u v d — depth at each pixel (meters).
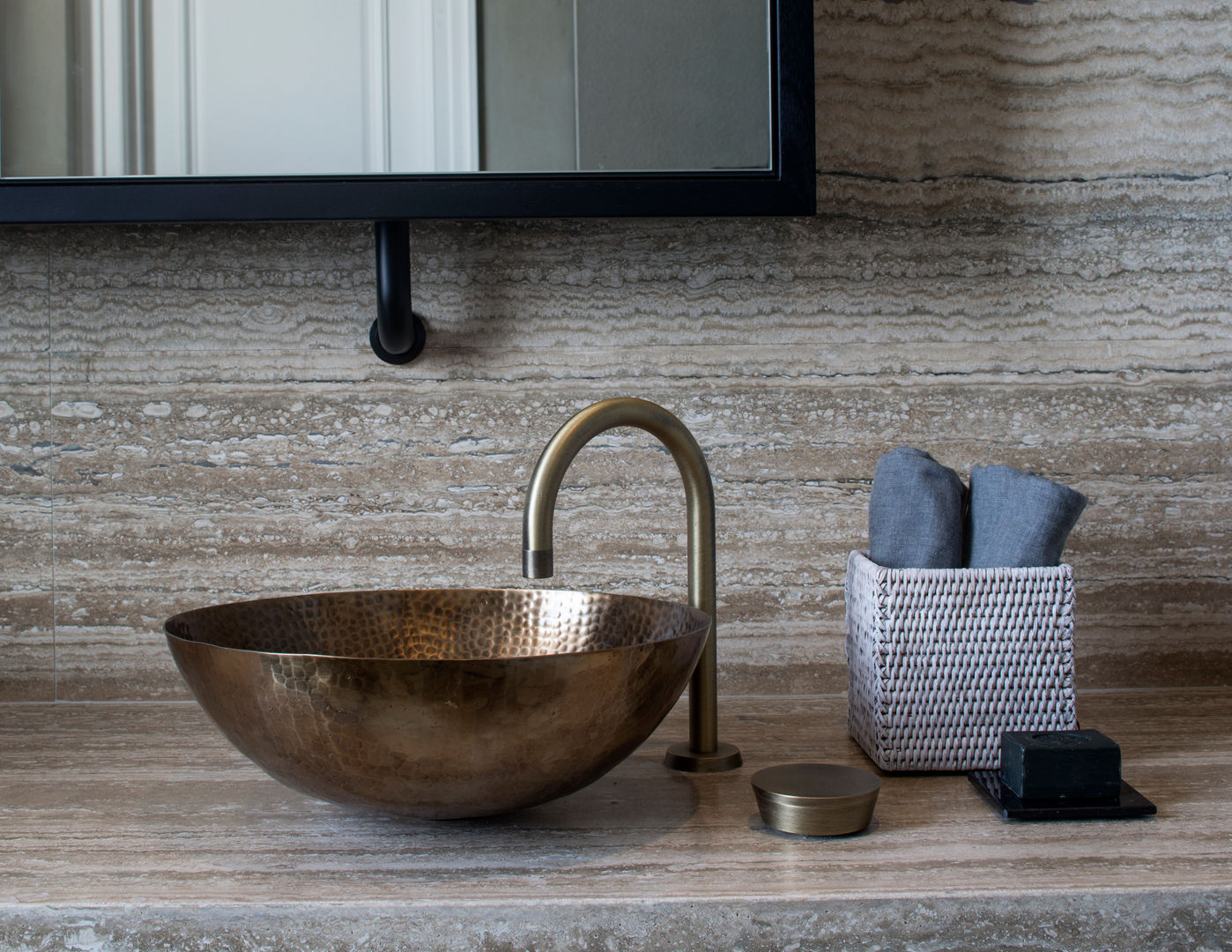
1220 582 1.17
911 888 0.66
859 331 1.15
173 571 1.15
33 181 1.02
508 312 1.14
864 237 1.15
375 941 0.63
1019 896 0.65
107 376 1.14
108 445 1.14
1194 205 1.16
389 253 1.05
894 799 0.84
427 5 1.03
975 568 0.93
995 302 1.16
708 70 1.04
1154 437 1.17
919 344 1.16
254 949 0.64
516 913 0.64
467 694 0.65
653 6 1.04
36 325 1.13
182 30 1.03
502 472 1.15
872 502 0.97
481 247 1.14
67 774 0.90
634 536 1.15
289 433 1.14
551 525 0.80
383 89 1.03
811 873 0.68
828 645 1.17
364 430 1.14
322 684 0.65
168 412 1.14
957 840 0.74
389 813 0.72
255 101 1.03
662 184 1.03
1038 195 1.16
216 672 0.69
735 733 1.03
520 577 1.15
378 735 0.66
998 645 0.90
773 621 1.16
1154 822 0.78
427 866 0.70
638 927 0.64
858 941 0.64
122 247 1.13
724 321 1.15
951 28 1.15
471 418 1.15
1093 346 1.16
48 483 1.14
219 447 1.14
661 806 0.82
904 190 1.15
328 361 1.14
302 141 1.03
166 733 1.03
